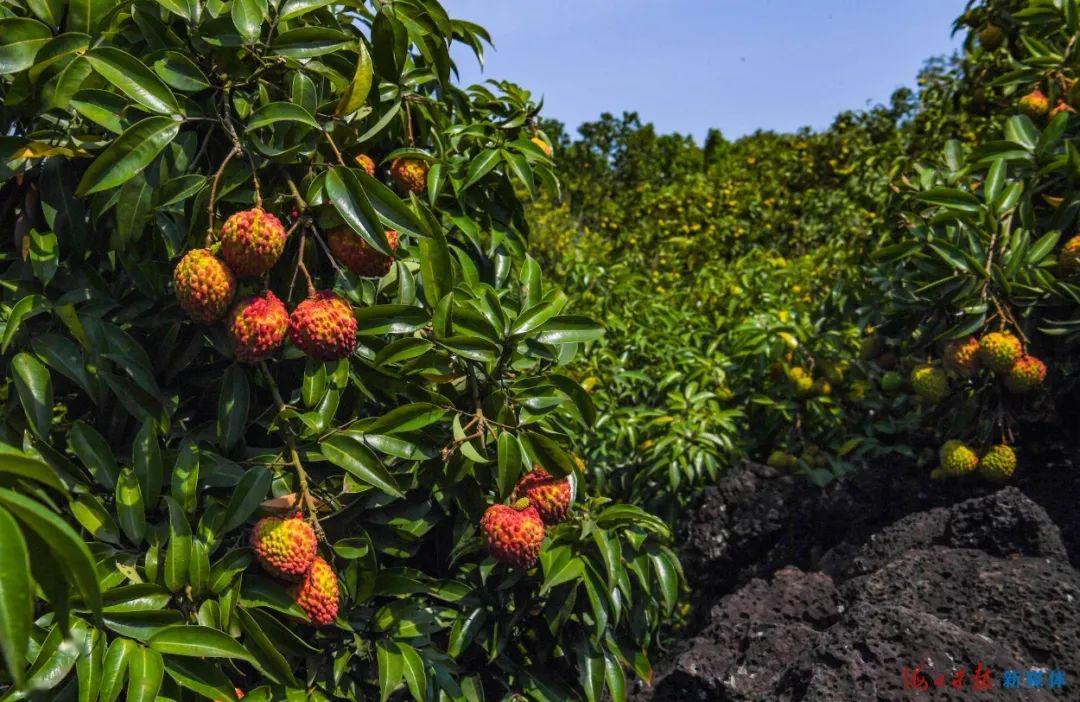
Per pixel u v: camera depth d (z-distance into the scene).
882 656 2.53
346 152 2.45
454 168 2.99
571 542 2.88
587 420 2.70
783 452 5.08
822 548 4.37
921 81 10.77
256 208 2.12
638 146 19.97
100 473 2.27
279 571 2.20
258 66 2.38
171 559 2.16
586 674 2.93
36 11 2.23
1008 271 3.73
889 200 5.25
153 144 2.15
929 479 4.29
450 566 2.87
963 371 3.83
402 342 2.48
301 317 2.12
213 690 2.04
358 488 2.40
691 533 4.66
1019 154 4.09
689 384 5.27
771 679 2.97
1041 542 3.11
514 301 3.07
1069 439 4.13
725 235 13.40
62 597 1.24
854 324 5.75
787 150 16.81
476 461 2.53
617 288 7.62
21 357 2.19
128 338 2.32
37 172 2.40
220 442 2.36
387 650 2.53
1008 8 5.02
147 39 2.27
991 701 2.42
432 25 2.88
